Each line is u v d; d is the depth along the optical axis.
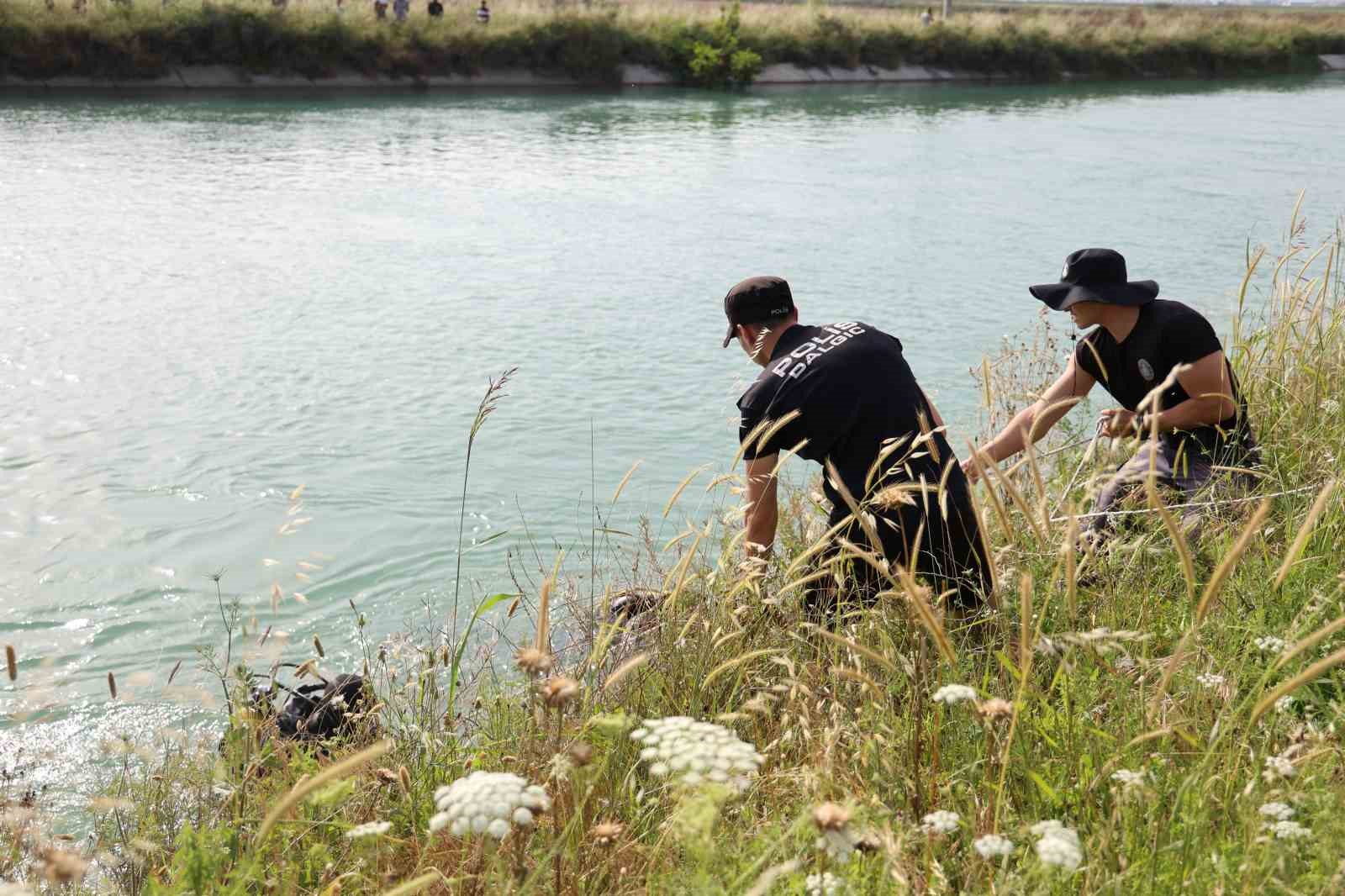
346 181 20.11
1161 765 2.47
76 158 21.30
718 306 12.18
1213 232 16.55
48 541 6.41
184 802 3.11
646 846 2.43
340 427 8.32
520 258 14.34
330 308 11.65
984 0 131.75
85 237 14.64
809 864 2.25
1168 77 55.12
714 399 9.09
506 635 5.18
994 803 2.42
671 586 3.71
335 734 3.28
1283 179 22.11
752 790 2.65
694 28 44.50
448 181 20.53
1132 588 3.43
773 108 36.25
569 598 4.29
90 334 10.48
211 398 8.87
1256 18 64.81
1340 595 3.11
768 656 3.26
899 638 3.23
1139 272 13.72
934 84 48.91
